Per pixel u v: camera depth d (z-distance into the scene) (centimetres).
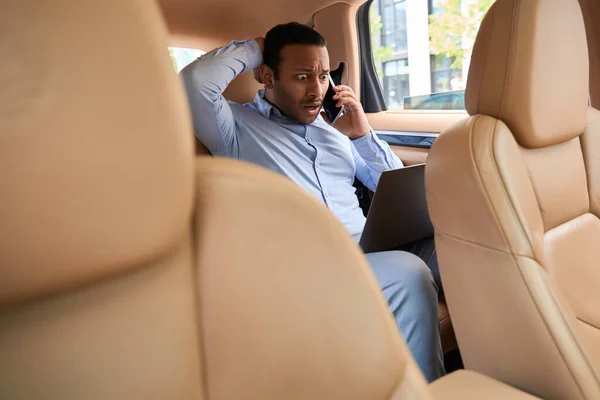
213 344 36
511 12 87
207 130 156
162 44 29
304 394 39
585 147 108
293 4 203
